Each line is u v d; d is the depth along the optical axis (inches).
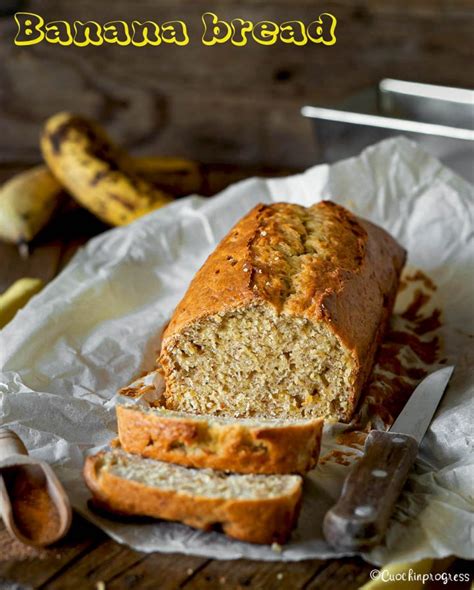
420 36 46.2
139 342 29.6
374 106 42.9
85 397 27.8
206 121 48.6
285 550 22.3
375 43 46.6
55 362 28.7
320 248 28.3
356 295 27.7
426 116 43.0
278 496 22.1
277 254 27.7
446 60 46.4
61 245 39.3
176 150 49.2
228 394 27.3
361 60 47.0
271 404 27.3
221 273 27.4
